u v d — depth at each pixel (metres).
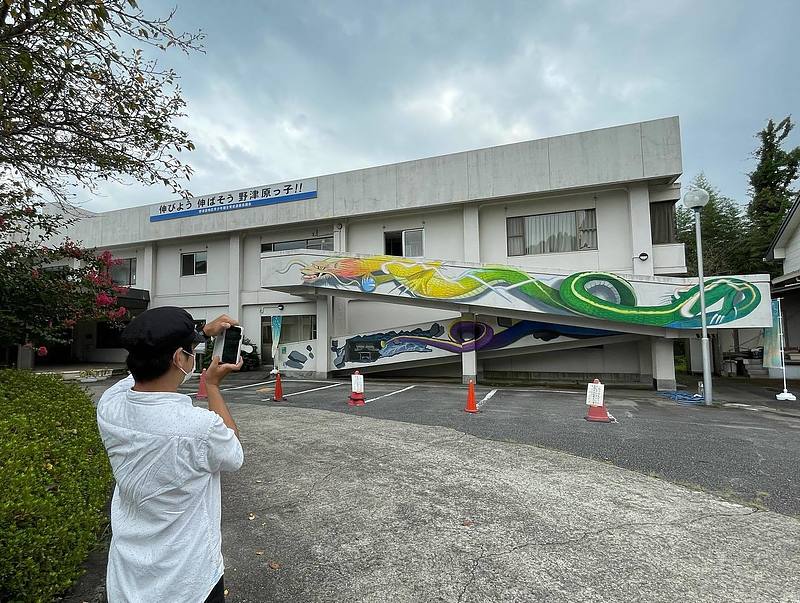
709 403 8.90
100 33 3.78
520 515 3.54
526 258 13.48
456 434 6.24
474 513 3.58
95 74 4.38
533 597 2.46
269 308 16.50
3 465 2.29
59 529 2.10
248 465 4.86
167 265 18.45
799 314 15.38
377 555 2.93
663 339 11.50
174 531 1.29
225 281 17.30
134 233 18.27
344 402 9.20
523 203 13.63
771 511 3.64
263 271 13.97
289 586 2.58
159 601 1.24
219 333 1.64
